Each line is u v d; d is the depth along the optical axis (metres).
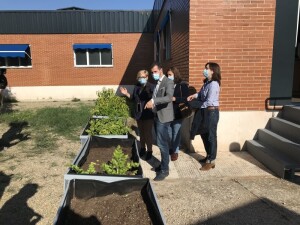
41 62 16.52
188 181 4.89
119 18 16.44
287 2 6.00
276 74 6.21
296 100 6.98
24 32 16.16
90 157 4.38
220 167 5.49
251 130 6.37
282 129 5.85
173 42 8.44
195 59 6.09
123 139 4.86
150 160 5.95
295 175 5.14
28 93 16.67
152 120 5.80
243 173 5.21
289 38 6.11
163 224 2.43
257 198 4.28
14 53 15.82
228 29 6.02
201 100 5.32
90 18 16.34
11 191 4.55
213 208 4.00
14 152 6.63
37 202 4.20
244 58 6.12
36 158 6.20
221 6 5.95
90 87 16.89
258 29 6.04
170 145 5.96
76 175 3.26
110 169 3.57
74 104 15.04
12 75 16.52
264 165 5.57
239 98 6.25
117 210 2.76
